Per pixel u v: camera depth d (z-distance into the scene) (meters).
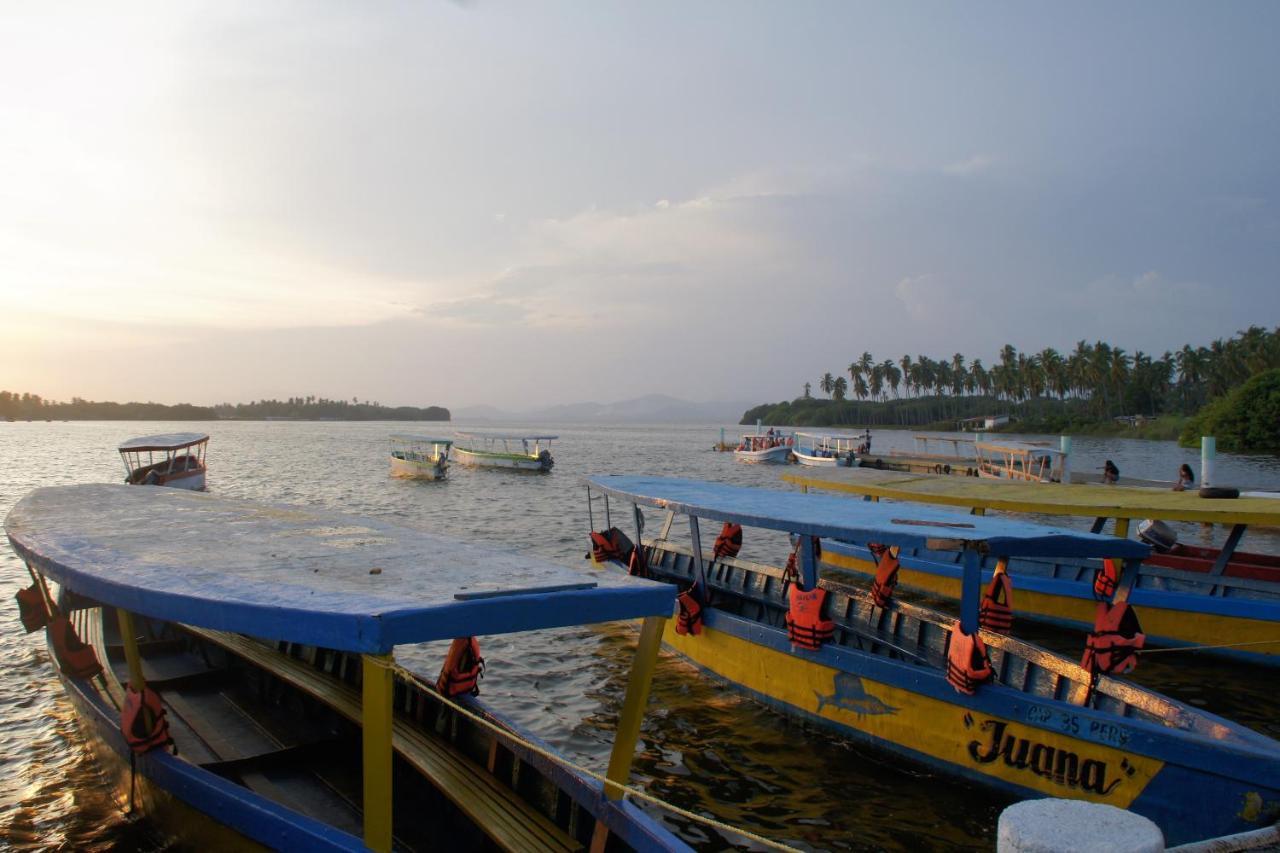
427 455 60.06
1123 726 8.32
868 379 185.38
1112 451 87.25
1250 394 78.81
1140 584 16.69
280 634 5.56
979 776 9.60
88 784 9.85
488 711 7.98
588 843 6.53
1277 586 14.87
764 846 8.95
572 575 6.70
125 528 9.58
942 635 12.34
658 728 11.88
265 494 45.66
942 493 16.92
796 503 14.13
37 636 15.90
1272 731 12.13
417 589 6.15
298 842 6.20
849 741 11.08
